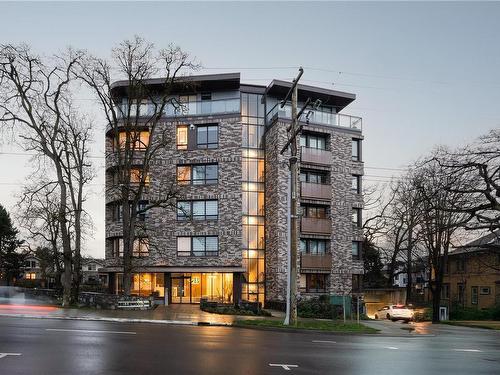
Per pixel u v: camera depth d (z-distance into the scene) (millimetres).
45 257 54219
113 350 13461
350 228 42219
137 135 37906
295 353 14328
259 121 43125
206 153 41531
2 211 74062
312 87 43000
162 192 41188
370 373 11500
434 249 39625
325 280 41344
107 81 34094
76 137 36312
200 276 41156
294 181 24000
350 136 43344
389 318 39844
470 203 27984
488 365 13398
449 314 46500
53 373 10195
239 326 23422
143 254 41469
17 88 33031
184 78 37688
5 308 29125
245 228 41469
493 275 51312
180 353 13312
